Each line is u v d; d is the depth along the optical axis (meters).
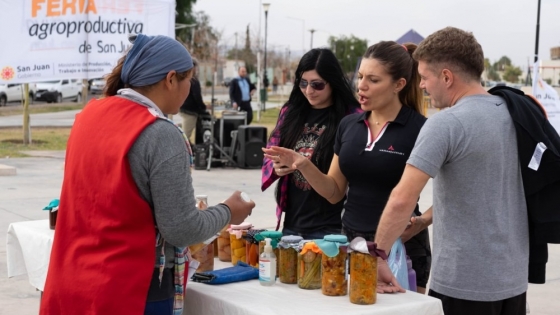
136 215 2.25
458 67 2.59
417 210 3.26
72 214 2.35
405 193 2.51
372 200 3.06
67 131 18.55
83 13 9.61
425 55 2.64
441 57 2.59
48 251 3.32
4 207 8.24
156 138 2.24
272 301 2.51
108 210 2.25
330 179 3.21
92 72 9.77
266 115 27.59
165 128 2.27
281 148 3.12
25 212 7.96
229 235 3.22
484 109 2.55
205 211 2.41
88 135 2.33
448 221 2.60
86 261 2.28
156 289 2.35
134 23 9.82
